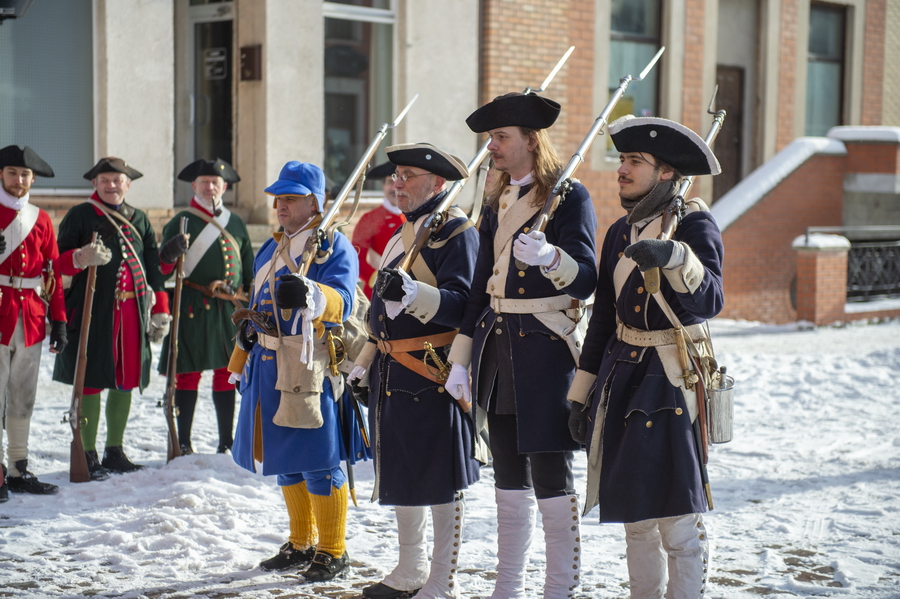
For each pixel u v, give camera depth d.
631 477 3.12
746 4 14.92
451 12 11.30
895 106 16.97
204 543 4.56
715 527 4.89
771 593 3.96
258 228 10.02
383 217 7.04
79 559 4.36
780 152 14.43
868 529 4.80
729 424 3.24
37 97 9.19
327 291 3.97
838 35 16.22
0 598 3.86
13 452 5.33
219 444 6.19
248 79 10.12
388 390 3.78
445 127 11.41
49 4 9.16
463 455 3.76
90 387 5.70
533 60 12.05
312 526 4.33
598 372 3.36
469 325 3.66
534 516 3.73
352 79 10.94
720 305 3.05
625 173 3.28
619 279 3.28
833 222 14.60
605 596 3.96
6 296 5.17
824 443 6.79
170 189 9.73
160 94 9.64
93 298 5.68
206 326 6.06
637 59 13.52
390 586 3.92
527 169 3.60
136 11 9.46
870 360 10.13
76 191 9.42
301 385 4.00
